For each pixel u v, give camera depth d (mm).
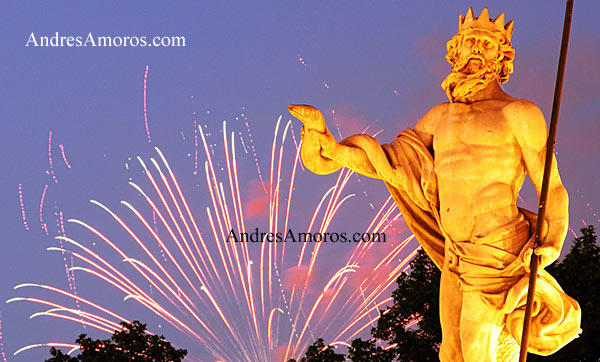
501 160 10031
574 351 21328
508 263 9812
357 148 10641
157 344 24547
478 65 10297
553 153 9422
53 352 24062
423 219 10742
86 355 24031
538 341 9719
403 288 23688
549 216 9633
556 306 9617
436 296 22781
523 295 9688
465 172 10078
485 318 9828
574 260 22453
